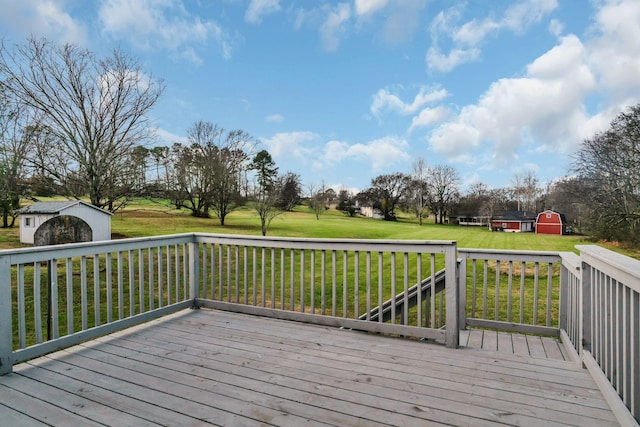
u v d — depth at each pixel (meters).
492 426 1.73
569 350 2.79
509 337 3.28
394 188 55.12
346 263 3.18
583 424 1.75
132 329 3.19
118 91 14.16
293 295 3.46
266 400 1.98
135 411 1.86
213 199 26.88
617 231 20.23
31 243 12.80
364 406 1.92
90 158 13.96
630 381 1.63
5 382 2.18
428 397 2.01
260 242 3.58
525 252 3.37
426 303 3.71
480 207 51.31
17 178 13.33
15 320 5.44
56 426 1.72
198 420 1.78
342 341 2.91
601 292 2.12
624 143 18.97
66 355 2.60
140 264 3.29
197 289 3.93
